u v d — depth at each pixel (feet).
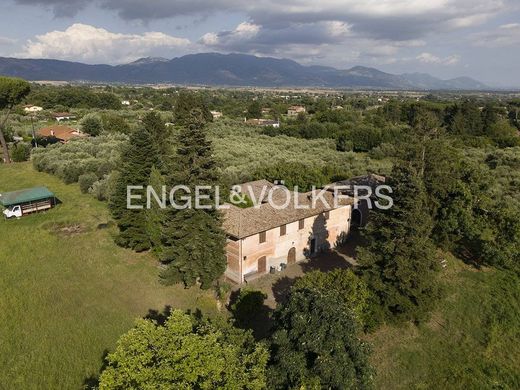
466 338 77.15
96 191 152.76
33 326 75.77
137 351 46.55
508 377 68.18
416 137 103.04
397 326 79.87
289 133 327.88
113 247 113.70
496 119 325.21
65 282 93.20
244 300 81.30
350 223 130.00
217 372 45.06
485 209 105.50
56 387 61.46
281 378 48.62
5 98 198.70
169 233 94.17
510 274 97.09
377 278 79.56
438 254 104.53
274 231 104.73
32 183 175.42
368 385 50.37
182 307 86.63
